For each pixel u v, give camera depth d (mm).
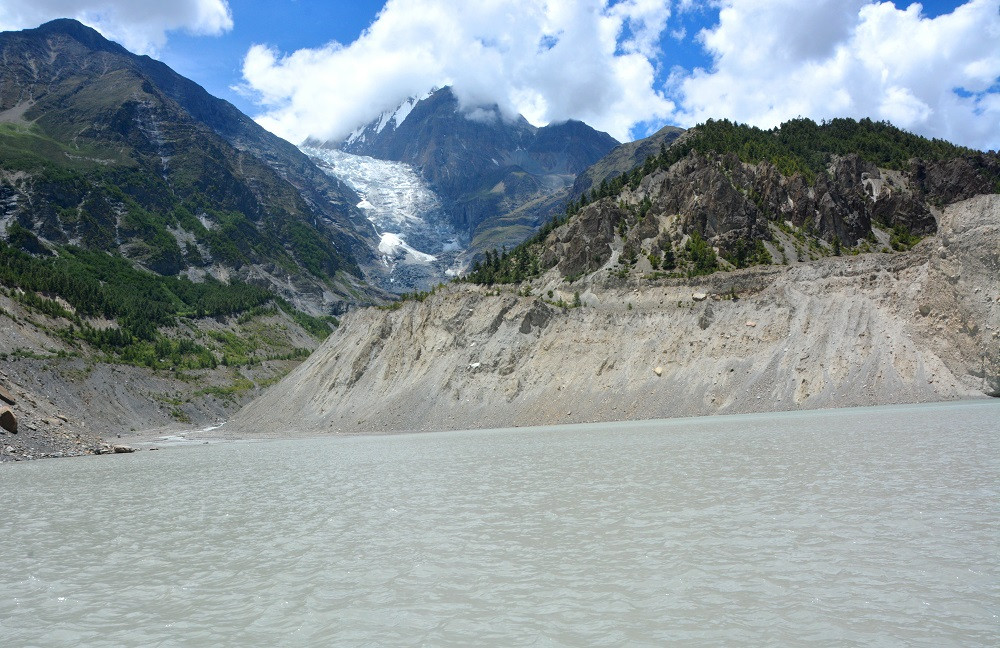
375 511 39062
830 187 153125
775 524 28938
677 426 89812
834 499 33125
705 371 116438
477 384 134875
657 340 125750
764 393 108375
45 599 24172
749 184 163000
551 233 181125
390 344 157125
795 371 109688
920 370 103688
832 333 112875
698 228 147625
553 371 130250
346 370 158750
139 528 37781
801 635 17516
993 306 100812
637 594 21359
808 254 139125
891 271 118250
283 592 23766
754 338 117875
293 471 65625
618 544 27500
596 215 158750
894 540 25375
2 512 44781
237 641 19250
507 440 87938
